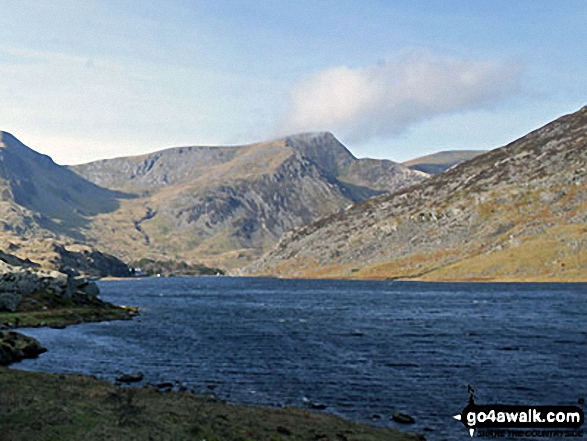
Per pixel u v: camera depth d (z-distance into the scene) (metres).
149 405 36.81
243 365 64.56
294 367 63.19
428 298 188.12
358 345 80.69
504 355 70.19
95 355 72.12
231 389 51.88
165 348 78.44
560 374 57.97
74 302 133.00
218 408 39.25
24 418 29.66
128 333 97.06
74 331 99.75
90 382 46.81
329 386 53.19
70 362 66.81
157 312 146.38
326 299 197.88
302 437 32.56
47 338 89.44
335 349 76.94
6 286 119.06
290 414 39.75
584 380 54.97
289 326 108.50
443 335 91.19
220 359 68.88
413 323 111.62
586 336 86.31
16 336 76.25
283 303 179.88
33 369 61.91
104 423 29.41
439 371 60.34
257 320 121.94
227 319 125.00
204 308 160.38
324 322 115.94
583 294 186.88
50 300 126.75
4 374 46.25
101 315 124.81
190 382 55.03
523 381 54.78
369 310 146.12
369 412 43.84
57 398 35.91
